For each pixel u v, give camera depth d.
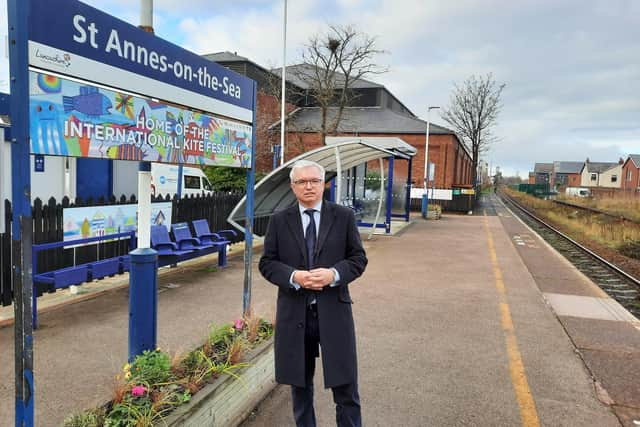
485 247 12.77
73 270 5.46
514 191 91.56
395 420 3.45
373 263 9.83
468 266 9.73
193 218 10.10
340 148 9.05
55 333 4.93
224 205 11.36
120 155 3.01
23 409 2.34
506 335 5.37
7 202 5.84
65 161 10.10
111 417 2.64
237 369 3.31
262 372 3.64
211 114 4.02
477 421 3.46
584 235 19.59
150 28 3.48
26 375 2.33
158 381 3.00
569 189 70.06
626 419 3.52
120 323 5.29
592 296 7.43
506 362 4.56
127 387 2.85
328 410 3.59
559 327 5.70
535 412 3.60
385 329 5.50
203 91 3.88
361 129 32.34
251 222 4.52
